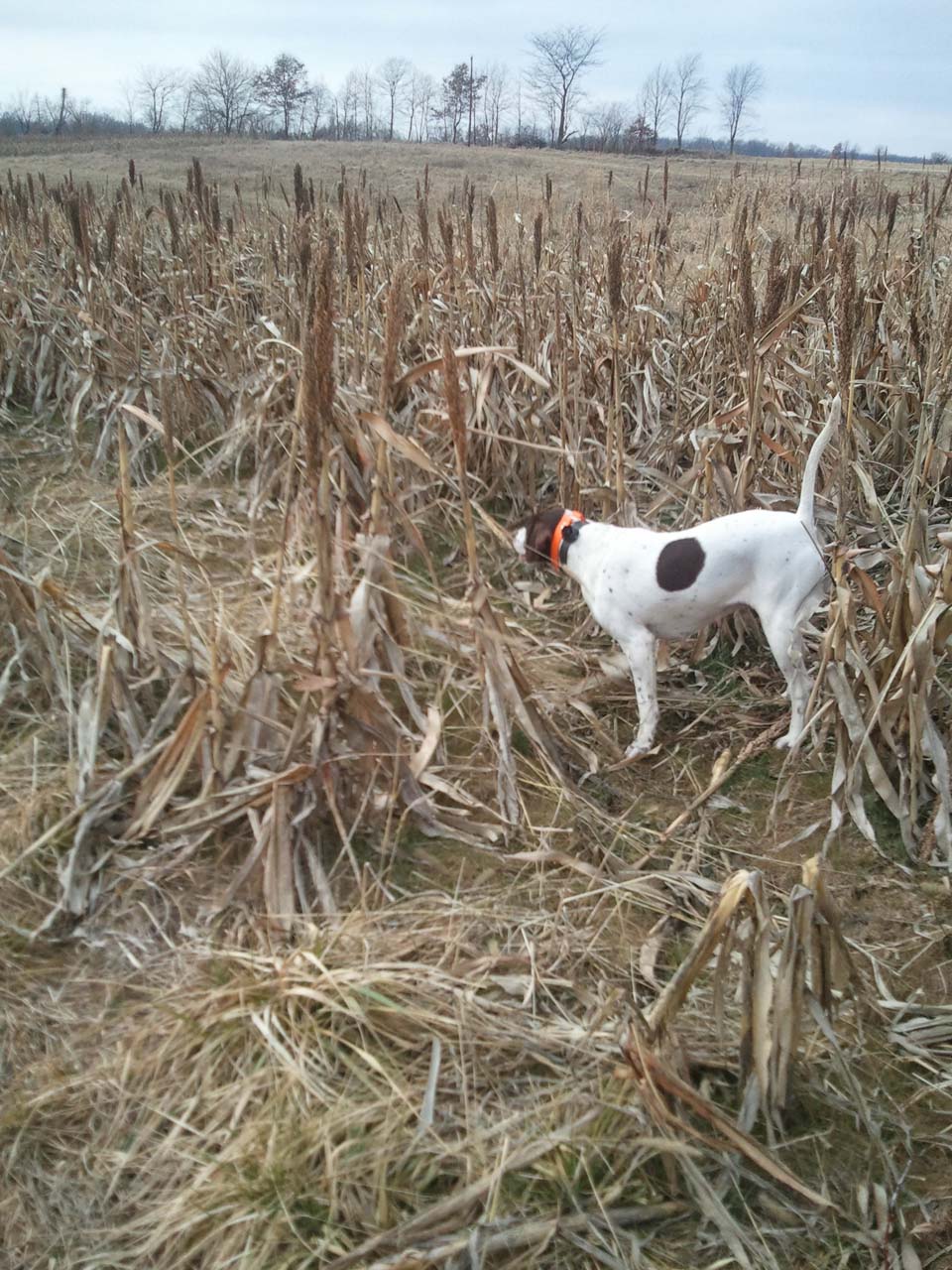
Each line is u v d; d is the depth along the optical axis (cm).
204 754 193
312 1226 127
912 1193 135
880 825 211
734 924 172
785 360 301
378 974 157
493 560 318
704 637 269
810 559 221
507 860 194
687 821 212
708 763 233
